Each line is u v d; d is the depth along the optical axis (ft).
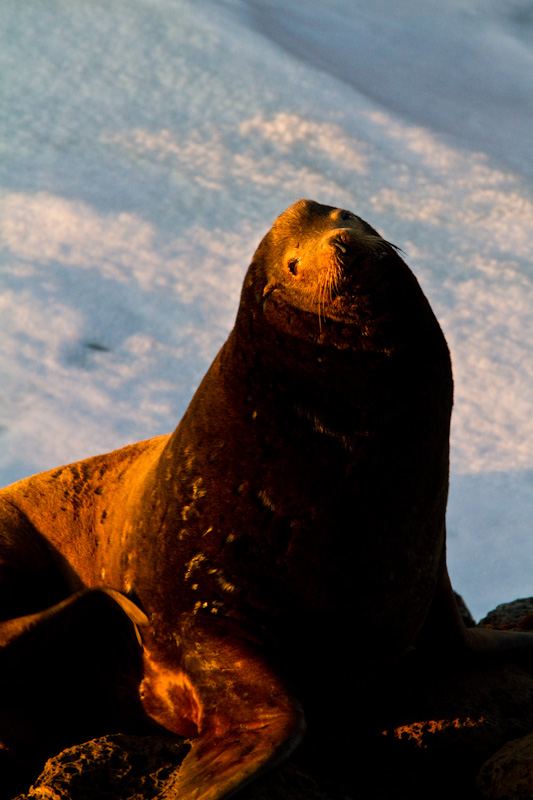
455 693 51.60
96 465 57.88
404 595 46.24
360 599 44.93
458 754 47.91
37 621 47.65
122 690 48.03
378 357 43.06
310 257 42.45
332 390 43.73
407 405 43.80
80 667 49.11
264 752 38.63
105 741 43.06
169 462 48.16
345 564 44.21
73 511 55.31
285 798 38.73
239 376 45.96
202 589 45.42
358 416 43.62
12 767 45.75
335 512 43.73
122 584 49.19
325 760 46.98
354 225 45.80
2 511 56.13
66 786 40.40
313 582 44.29
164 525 46.91
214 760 39.52
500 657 55.26
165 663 46.34
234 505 44.93
